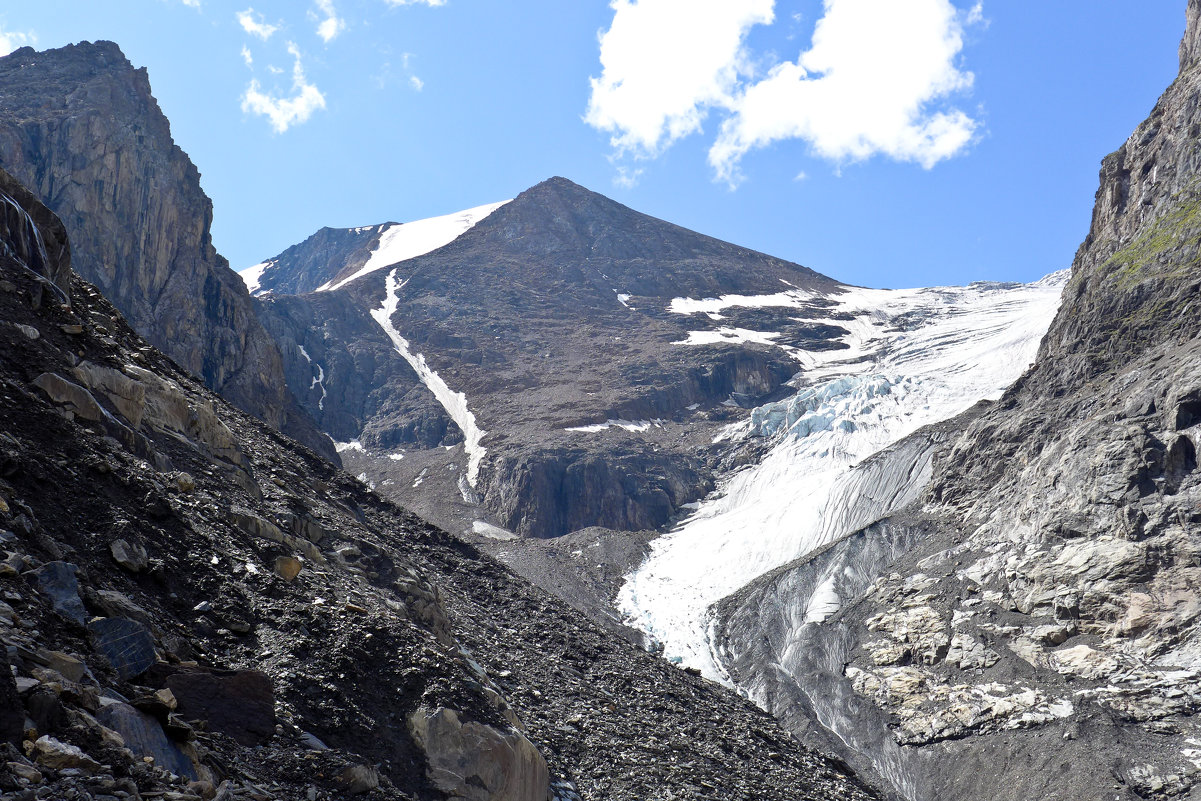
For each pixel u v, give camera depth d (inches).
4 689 458.9
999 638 3919.8
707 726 1660.9
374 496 2106.3
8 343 933.8
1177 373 4301.2
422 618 1267.2
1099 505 4069.9
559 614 2011.6
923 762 3565.5
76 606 601.6
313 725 708.7
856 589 4958.2
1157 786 2982.3
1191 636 3464.6
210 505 1003.9
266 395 5565.9
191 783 511.5
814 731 3892.7
